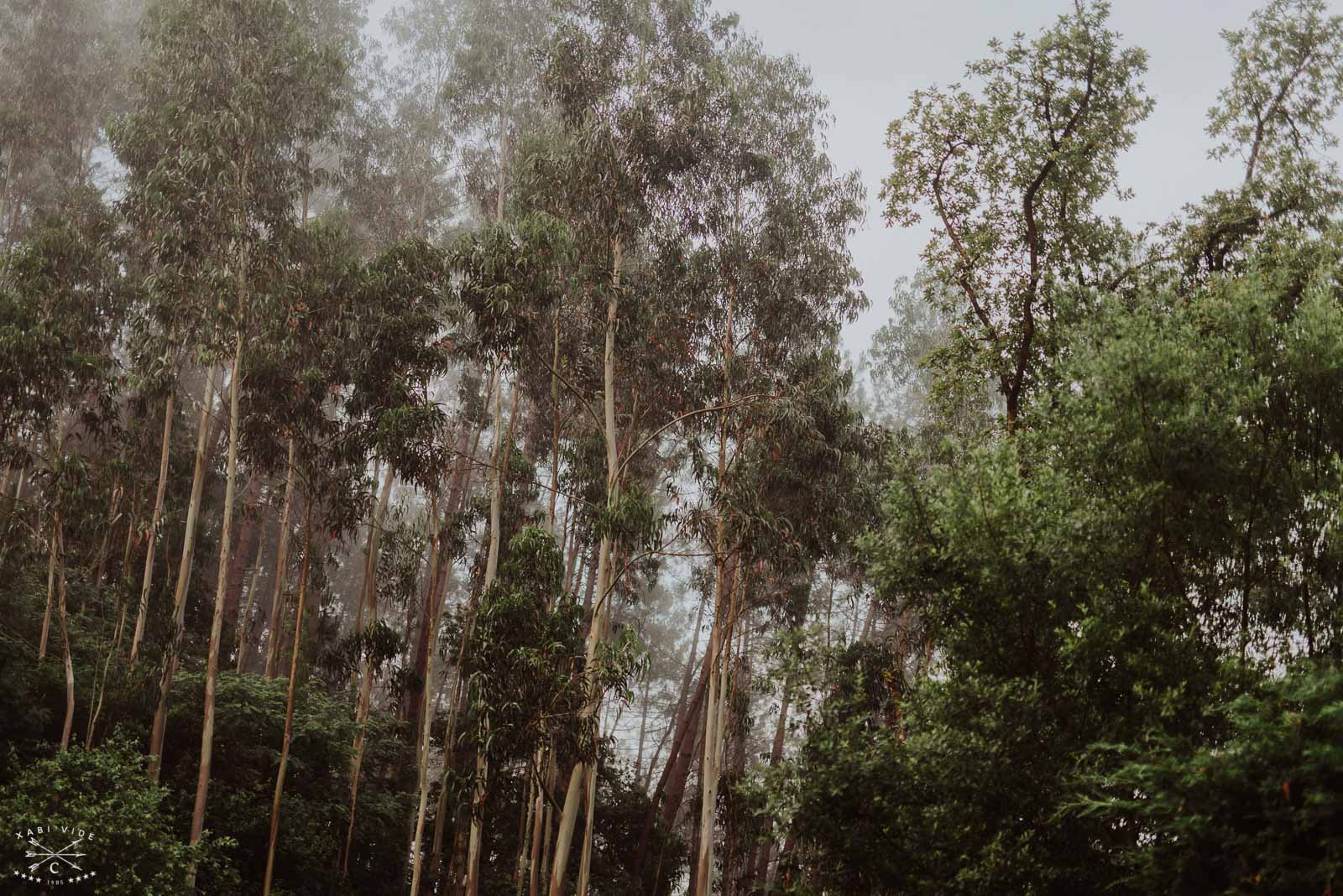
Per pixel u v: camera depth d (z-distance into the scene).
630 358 22.16
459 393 27.16
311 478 21.03
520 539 17.25
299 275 20.64
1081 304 13.35
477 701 16.53
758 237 23.55
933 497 12.03
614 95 21.30
